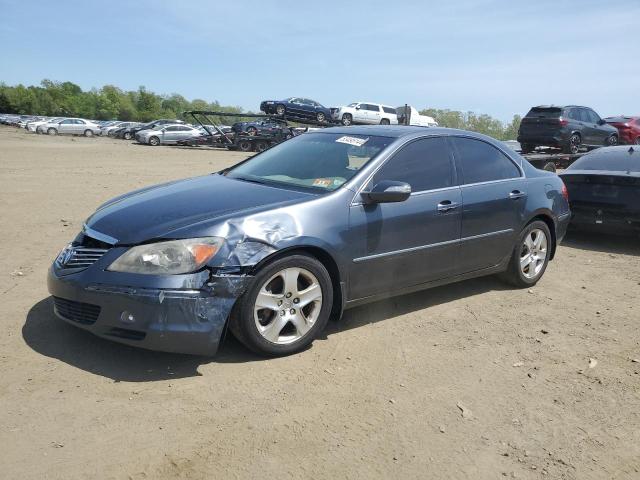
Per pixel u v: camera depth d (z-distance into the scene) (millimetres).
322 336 4613
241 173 5289
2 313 4707
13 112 121625
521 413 3598
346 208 4410
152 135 37094
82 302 3812
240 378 3834
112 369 3857
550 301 5789
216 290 3758
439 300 5656
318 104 34031
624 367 4324
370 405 3590
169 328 3662
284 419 3381
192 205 4227
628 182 7992
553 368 4254
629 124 21953
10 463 2852
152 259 3721
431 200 4969
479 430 3383
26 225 8094
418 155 5062
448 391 3826
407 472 2965
